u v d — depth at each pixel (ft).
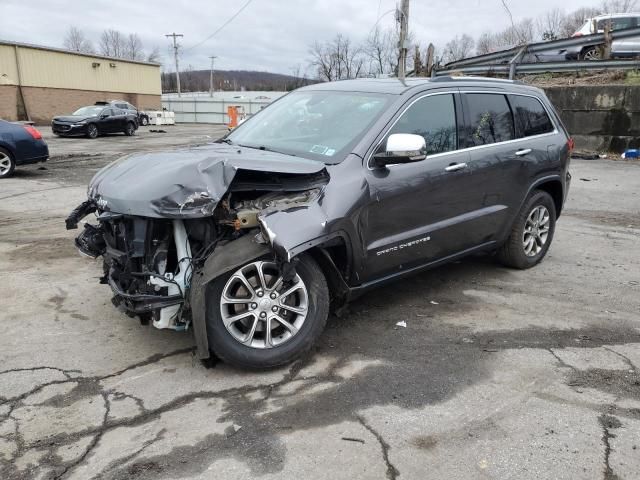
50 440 9.16
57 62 119.34
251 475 8.40
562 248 21.39
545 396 10.71
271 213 10.84
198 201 10.34
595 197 31.96
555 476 8.44
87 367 11.52
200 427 9.59
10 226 23.32
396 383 11.11
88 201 13.09
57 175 38.42
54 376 11.13
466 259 19.54
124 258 11.34
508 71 61.26
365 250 12.53
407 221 13.48
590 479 8.38
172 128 124.67
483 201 15.65
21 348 12.28
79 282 16.43
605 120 50.75
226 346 10.93
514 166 16.40
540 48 60.95
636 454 8.98
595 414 10.11
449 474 8.46
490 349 12.65
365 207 12.28
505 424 9.77
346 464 8.66
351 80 16.34
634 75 55.57
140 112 133.08
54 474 8.38
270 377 11.27
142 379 11.10
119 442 9.15
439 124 14.52
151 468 8.54
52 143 70.74
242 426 9.63
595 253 20.74
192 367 11.60
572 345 12.92
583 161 47.78
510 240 17.65
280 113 15.67
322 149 13.03
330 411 10.11
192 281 10.69
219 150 13.35
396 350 12.54
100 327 13.39
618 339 13.28
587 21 64.54
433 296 15.92
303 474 8.43
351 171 12.33
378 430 9.54
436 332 13.52
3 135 35.94
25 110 114.21
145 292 11.03
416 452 8.98
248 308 11.16
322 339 13.02
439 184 14.05
